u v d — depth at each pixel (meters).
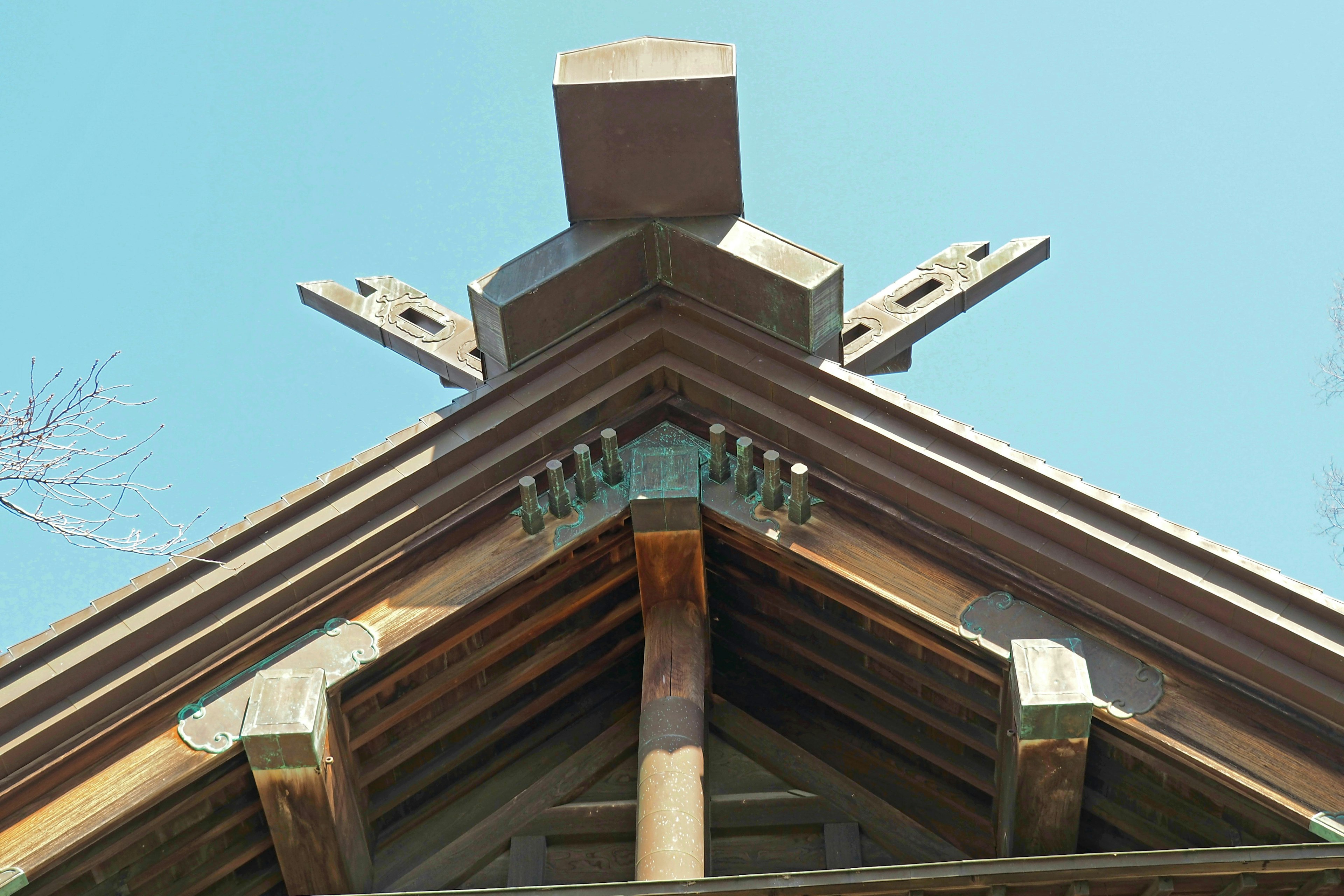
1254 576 9.85
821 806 12.50
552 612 12.11
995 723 11.55
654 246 12.27
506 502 11.65
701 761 11.14
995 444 10.84
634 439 12.19
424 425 11.56
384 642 10.94
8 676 10.23
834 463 11.40
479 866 12.35
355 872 11.39
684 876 10.27
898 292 14.16
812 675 12.89
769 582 12.28
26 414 7.37
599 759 12.92
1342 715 9.48
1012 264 14.21
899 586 10.91
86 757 10.30
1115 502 10.37
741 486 11.55
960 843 12.14
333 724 10.88
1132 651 10.17
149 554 7.59
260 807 11.13
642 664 13.45
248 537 10.95
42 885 10.20
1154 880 9.02
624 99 11.68
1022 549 10.57
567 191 12.09
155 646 10.55
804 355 11.70
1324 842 8.84
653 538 11.70
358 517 11.20
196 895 11.45
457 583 11.27
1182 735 9.74
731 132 11.84
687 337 12.07
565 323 12.02
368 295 14.86
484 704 12.21
